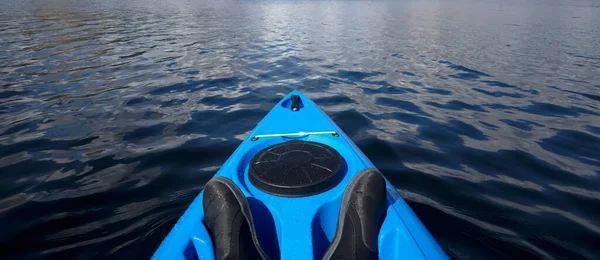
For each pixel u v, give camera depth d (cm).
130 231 222
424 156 339
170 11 2264
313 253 150
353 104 524
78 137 382
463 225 228
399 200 192
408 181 288
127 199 260
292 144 217
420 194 267
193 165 318
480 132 407
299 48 1064
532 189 278
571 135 397
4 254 202
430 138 387
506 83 652
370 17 2139
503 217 238
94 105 497
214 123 435
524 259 198
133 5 2617
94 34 1214
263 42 1165
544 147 364
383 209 171
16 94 539
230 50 1004
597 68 771
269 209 173
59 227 226
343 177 194
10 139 372
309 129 295
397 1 4169
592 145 368
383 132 405
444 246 207
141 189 274
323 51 1018
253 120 448
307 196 177
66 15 1756
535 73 732
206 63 824
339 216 159
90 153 342
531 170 312
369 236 147
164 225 228
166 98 542
